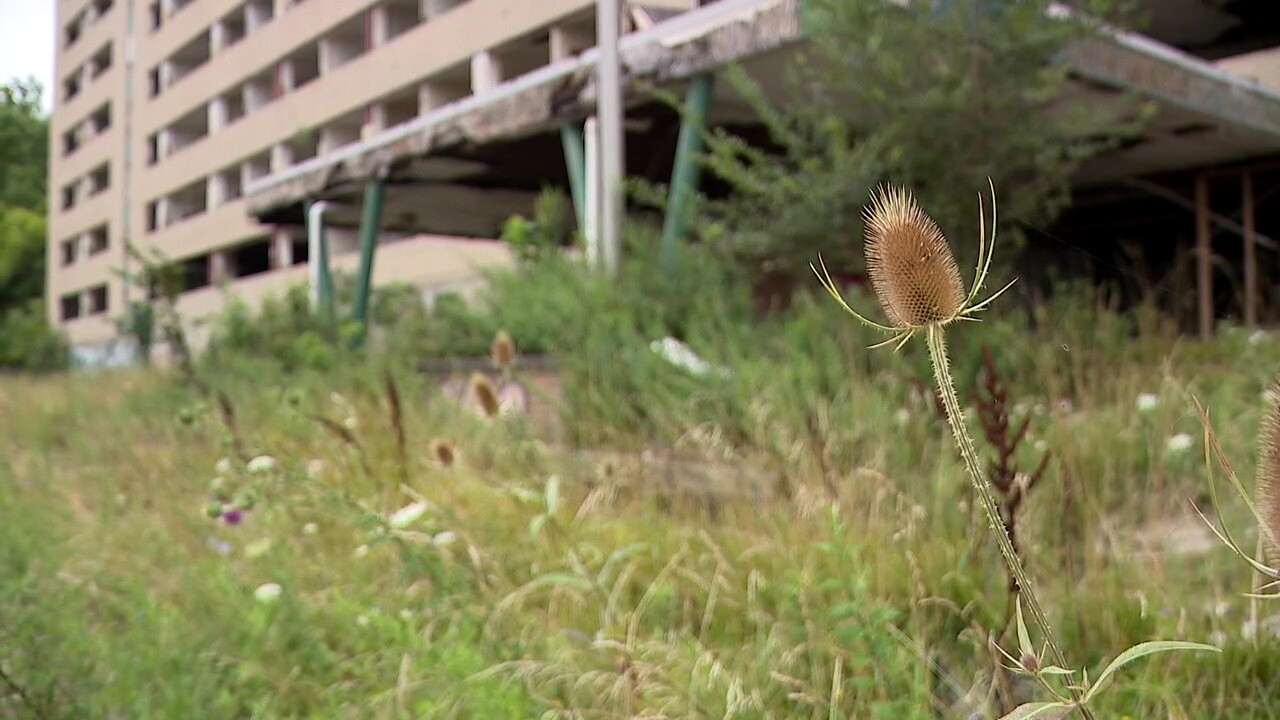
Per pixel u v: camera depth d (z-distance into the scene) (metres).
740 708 2.45
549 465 4.62
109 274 49.97
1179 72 8.42
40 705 2.84
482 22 27.53
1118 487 3.67
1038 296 5.65
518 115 9.82
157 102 46.09
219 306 35.72
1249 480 3.40
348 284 14.91
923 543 3.10
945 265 1.32
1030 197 6.40
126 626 3.63
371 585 3.46
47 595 3.61
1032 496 3.20
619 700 2.57
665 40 8.10
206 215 39.88
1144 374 4.86
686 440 4.87
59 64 59.06
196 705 2.78
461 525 3.46
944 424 3.61
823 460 3.53
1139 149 10.55
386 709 2.66
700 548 3.49
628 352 5.85
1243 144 10.27
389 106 32.22
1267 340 5.32
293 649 3.13
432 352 8.92
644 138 11.12
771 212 7.29
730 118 9.88
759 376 5.06
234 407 7.09
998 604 2.76
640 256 7.52
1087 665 2.51
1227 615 2.74
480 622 3.01
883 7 6.36
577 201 9.57
